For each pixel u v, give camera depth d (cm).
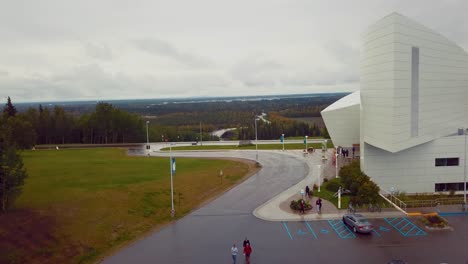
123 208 4181
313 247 3244
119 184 5112
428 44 4619
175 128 18575
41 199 4147
